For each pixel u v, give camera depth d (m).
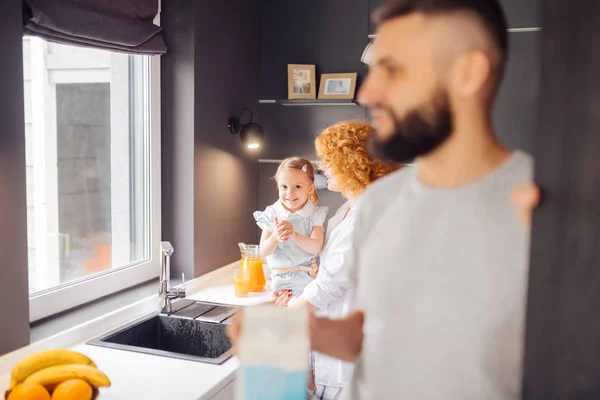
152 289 2.32
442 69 0.57
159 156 2.44
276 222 2.32
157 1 2.26
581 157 0.31
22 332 1.59
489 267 0.57
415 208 0.63
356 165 1.54
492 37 0.56
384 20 0.61
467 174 0.61
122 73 2.38
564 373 0.32
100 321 1.90
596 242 0.31
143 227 2.47
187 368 1.61
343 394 0.80
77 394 1.24
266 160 3.00
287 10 2.89
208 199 2.55
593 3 0.31
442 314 0.60
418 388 0.61
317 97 2.87
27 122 1.96
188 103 2.40
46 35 1.70
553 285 0.33
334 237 1.60
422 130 0.59
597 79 0.31
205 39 2.46
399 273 0.63
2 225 1.51
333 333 0.79
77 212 2.20
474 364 0.58
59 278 2.12
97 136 2.29
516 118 2.56
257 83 2.94
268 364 0.59
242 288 2.37
